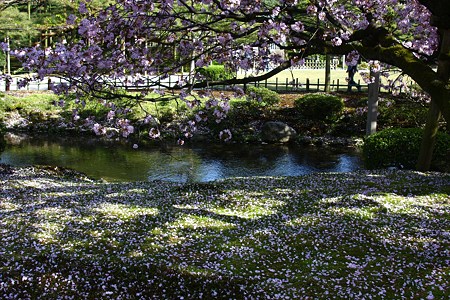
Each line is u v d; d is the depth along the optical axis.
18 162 14.98
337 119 19.47
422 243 6.01
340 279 5.06
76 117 5.83
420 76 3.53
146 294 4.91
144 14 4.80
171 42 5.28
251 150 17.34
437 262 5.45
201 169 14.38
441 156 10.77
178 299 4.83
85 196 8.49
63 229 6.45
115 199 8.20
